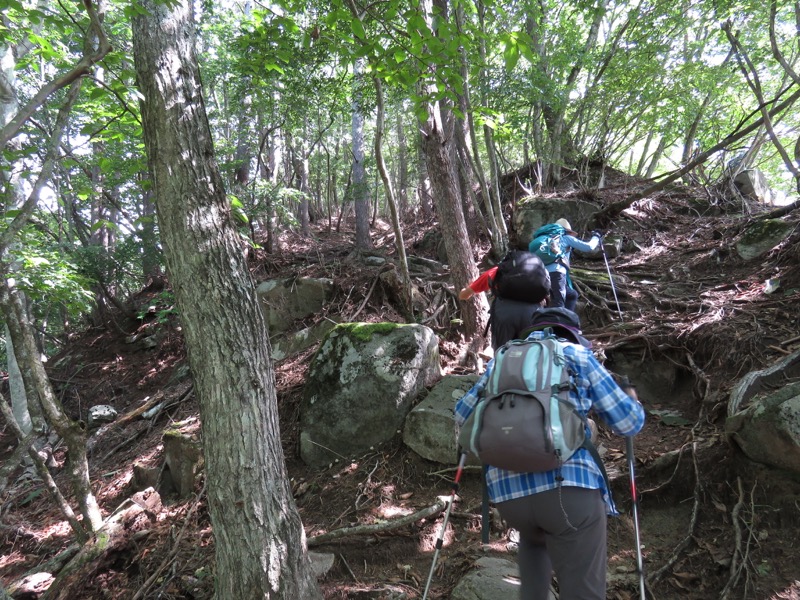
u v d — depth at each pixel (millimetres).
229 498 2861
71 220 11992
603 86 8789
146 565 4105
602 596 2107
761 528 3057
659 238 7660
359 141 13508
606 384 2215
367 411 4762
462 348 5922
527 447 1985
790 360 3830
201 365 2939
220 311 2941
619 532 3381
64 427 4117
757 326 4414
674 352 4754
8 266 5254
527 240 8000
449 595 3150
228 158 10852
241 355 2951
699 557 3086
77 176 9820
